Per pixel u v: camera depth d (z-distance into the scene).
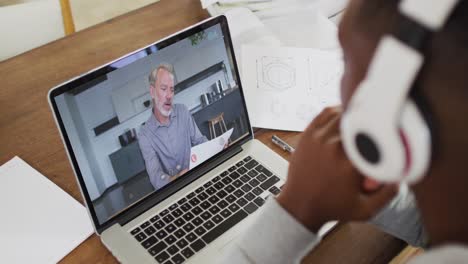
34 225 0.82
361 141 0.34
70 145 0.76
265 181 0.88
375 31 0.31
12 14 1.26
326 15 1.22
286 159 0.94
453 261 0.30
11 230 0.81
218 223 0.82
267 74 1.03
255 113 1.00
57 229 0.82
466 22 0.27
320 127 0.52
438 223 0.33
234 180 0.88
